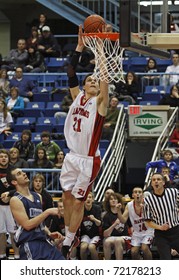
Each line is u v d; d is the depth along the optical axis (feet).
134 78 62.54
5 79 65.87
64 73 65.87
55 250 30.30
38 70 69.77
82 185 28.25
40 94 64.03
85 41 29.12
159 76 64.39
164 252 38.14
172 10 47.03
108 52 29.25
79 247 45.37
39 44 73.56
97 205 44.91
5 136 58.29
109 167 51.93
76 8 78.07
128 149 58.13
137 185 58.34
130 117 56.75
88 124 28.14
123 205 45.06
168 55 37.11
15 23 89.25
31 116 61.31
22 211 30.04
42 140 53.47
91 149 28.25
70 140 28.58
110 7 73.26
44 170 48.65
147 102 60.90
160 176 38.14
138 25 32.65
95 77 28.55
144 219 38.58
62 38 87.61
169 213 37.99
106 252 44.39
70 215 28.84
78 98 28.68
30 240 30.12
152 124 56.39
